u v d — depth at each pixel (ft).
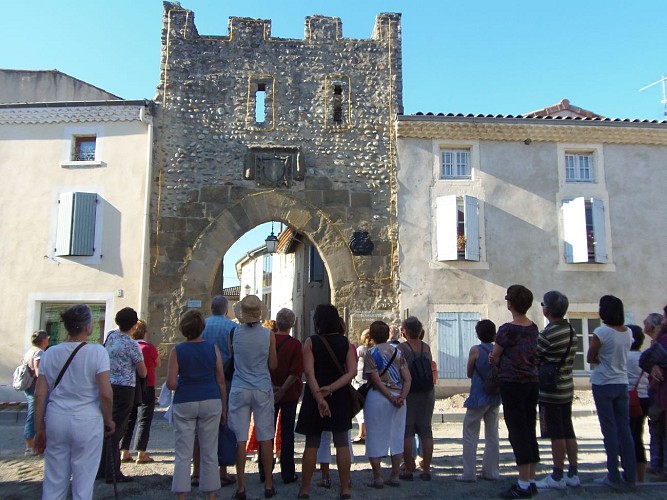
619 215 46.26
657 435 20.83
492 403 19.93
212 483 16.39
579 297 44.86
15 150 44.16
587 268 45.29
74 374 14.43
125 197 43.47
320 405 17.42
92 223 42.88
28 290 42.37
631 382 20.39
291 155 45.06
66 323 14.96
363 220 44.91
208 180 44.29
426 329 43.65
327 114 46.11
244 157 44.86
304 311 72.28
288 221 44.34
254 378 18.07
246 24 46.80
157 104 44.93
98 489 18.92
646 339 45.01
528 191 45.96
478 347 20.26
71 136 44.42
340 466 17.54
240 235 44.06
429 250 44.73
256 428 18.19
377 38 47.93
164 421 35.96
